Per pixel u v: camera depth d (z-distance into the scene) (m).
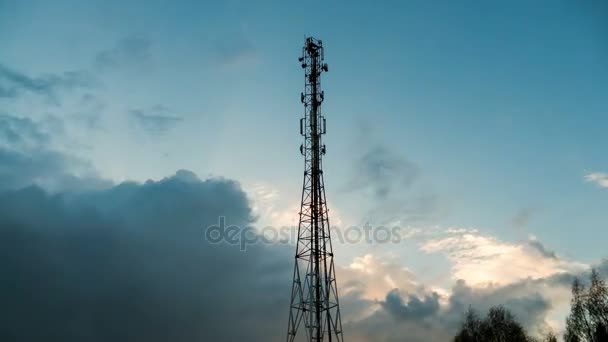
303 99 79.19
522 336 91.69
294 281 70.62
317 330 67.88
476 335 94.81
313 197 73.94
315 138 76.62
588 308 80.31
